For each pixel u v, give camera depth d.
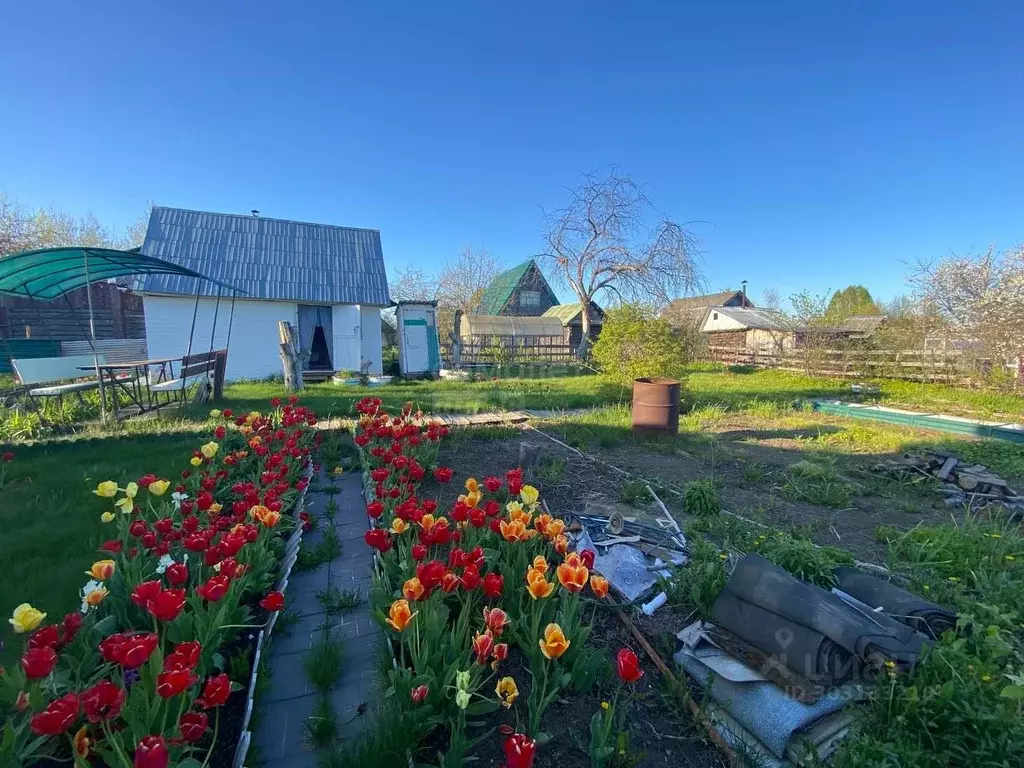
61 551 3.22
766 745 1.96
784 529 4.26
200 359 9.52
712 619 2.68
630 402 10.80
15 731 1.54
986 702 1.90
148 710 1.53
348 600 2.98
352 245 18.25
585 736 1.96
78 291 19.73
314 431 6.05
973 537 3.67
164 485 2.88
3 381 12.41
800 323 19.94
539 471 5.37
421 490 4.66
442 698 1.92
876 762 1.75
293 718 2.16
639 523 3.94
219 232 16.61
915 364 15.68
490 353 20.00
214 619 2.06
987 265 17.22
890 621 2.38
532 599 2.37
